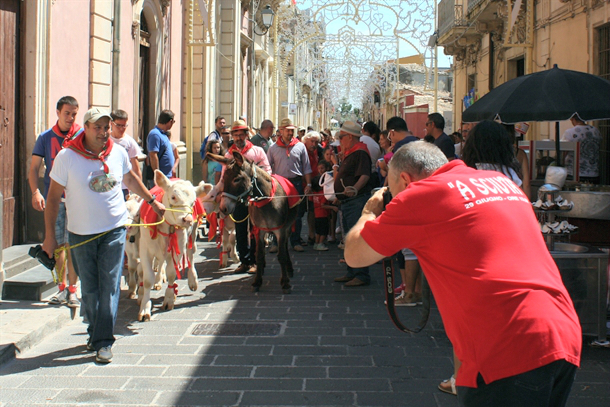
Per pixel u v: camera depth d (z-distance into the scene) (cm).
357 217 759
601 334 514
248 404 414
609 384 443
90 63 928
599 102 580
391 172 289
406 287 668
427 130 727
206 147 1037
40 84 776
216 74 1758
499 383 234
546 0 1343
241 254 840
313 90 4472
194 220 643
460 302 243
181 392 435
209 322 607
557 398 244
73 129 630
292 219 754
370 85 3055
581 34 1151
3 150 729
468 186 256
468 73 2217
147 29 1255
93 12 924
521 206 260
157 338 556
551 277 247
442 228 249
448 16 2092
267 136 1116
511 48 1634
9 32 739
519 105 589
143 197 553
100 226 496
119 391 437
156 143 868
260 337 559
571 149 786
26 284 638
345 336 561
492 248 244
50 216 492
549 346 229
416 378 460
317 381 455
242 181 671
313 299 703
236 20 1842
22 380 457
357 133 758
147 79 1265
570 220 597
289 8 2369
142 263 616
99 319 497
